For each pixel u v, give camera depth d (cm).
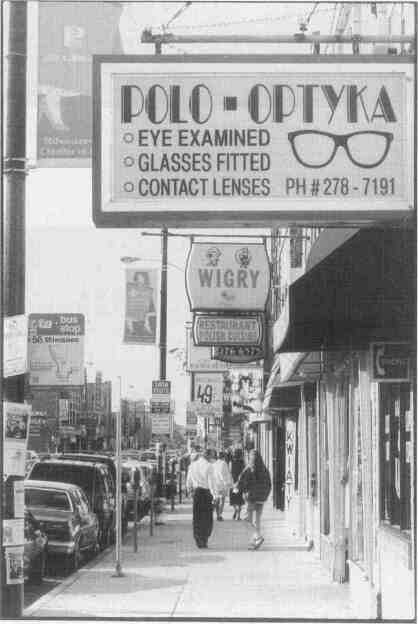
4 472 1130
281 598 1461
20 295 1148
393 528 1156
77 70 1369
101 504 2323
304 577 1681
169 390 3139
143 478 3331
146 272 2816
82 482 2366
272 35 1082
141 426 6531
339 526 1597
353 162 993
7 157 1158
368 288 1048
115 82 1000
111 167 998
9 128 1159
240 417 5478
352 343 1156
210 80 999
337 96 995
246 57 998
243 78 999
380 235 1025
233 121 998
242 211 994
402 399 1130
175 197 995
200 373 3694
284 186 995
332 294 1063
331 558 1655
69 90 1355
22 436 1137
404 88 995
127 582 1666
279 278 2730
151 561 1961
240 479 2144
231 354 2064
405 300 1041
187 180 998
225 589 1563
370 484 1264
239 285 1978
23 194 1157
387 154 993
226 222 998
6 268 1148
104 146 998
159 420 3138
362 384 1298
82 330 2820
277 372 2198
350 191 993
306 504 2200
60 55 1355
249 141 996
